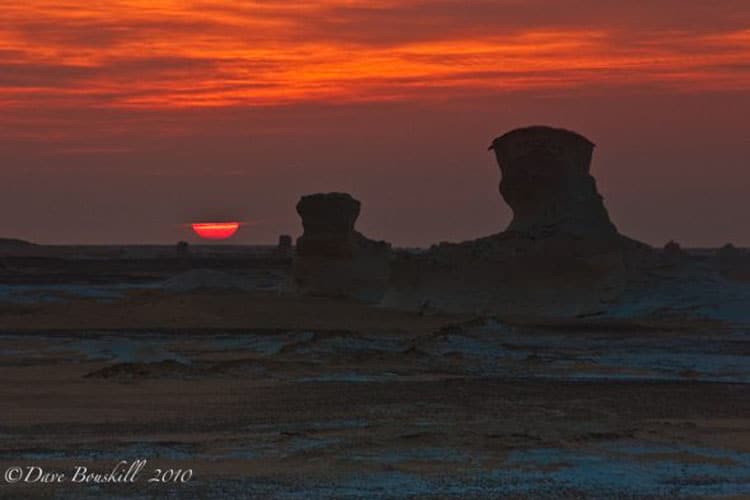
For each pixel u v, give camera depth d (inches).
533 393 3636.8
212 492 2158.0
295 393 3614.7
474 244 7701.8
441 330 5551.2
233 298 7386.8
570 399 3499.0
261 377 4057.6
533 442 2655.0
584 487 2229.3
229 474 2309.3
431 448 2573.8
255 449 2561.5
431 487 2210.9
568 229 7593.5
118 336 5708.7
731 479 2317.9
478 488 2207.2
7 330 6058.1
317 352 4813.0
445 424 2977.4
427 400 3462.1
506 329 5880.9
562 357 4845.0
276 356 4702.3
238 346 5236.2
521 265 7450.8
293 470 2347.4
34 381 3892.7
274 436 2741.1
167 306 6948.8
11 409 3243.1
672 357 4867.1
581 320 6776.6
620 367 4490.7
